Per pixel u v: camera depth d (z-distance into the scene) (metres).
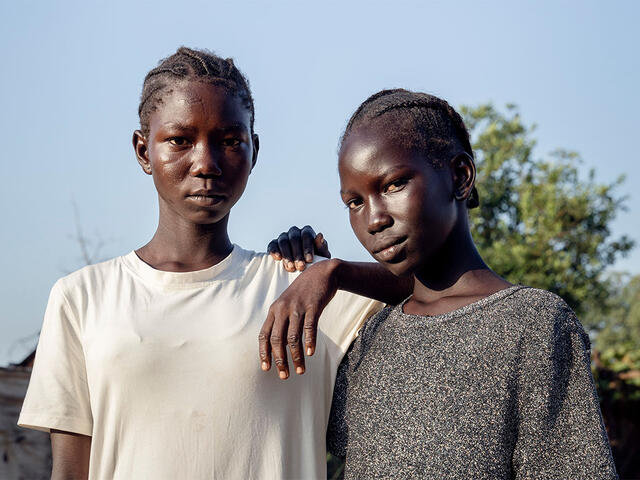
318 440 2.29
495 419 1.86
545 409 1.85
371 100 2.13
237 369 2.23
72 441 2.27
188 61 2.29
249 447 2.21
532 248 13.45
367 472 1.96
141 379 2.21
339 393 2.22
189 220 2.31
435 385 1.93
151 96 2.29
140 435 2.19
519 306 1.94
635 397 10.86
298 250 2.46
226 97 2.23
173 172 2.22
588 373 1.90
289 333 2.00
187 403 2.21
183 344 2.24
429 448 1.88
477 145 15.74
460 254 2.06
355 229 2.03
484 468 1.83
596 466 1.81
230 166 2.24
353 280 2.19
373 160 1.94
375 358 2.09
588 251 14.43
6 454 6.64
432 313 2.05
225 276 2.38
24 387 6.76
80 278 2.37
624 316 24.36
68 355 2.28
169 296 2.32
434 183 1.96
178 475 2.17
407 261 1.96
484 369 1.90
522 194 14.49
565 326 1.92
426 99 2.07
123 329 2.24
